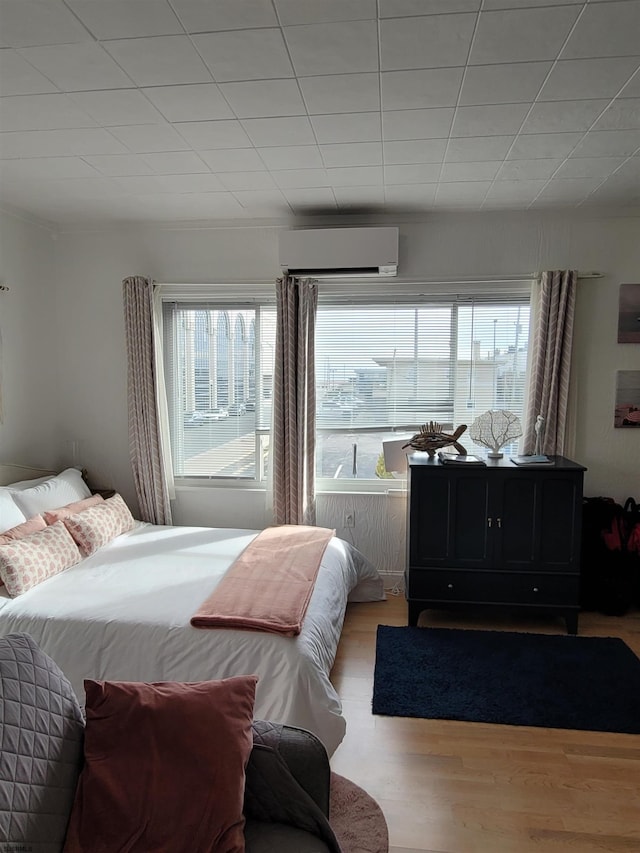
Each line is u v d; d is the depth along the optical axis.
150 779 1.23
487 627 3.28
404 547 3.87
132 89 2.07
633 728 2.33
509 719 2.39
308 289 3.68
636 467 3.63
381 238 3.46
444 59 1.87
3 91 2.09
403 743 2.25
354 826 1.82
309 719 2.06
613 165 2.81
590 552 3.44
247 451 4.02
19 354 3.61
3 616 2.34
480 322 3.77
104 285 3.92
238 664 2.12
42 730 1.23
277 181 3.05
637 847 1.75
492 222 3.61
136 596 2.50
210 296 3.91
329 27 1.70
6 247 3.48
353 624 3.32
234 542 3.30
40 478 3.60
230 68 1.93
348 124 2.36
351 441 3.94
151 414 3.83
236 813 1.23
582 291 3.57
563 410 3.53
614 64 1.89
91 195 3.29
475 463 3.18
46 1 1.57
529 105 2.18
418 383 3.86
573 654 2.93
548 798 1.96
